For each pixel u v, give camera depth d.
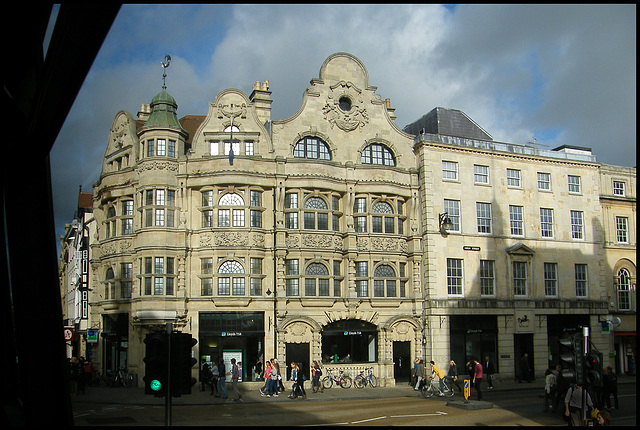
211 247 39.66
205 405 30.94
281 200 40.88
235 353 39.56
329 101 43.47
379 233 43.00
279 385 36.81
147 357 14.98
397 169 44.16
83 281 51.56
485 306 44.38
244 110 41.47
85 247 52.50
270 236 40.56
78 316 55.91
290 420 24.44
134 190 41.53
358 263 42.66
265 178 40.72
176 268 39.62
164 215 39.97
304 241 41.09
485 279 45.34
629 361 50.91
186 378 15.07
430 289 43.03
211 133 41.03
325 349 41.34
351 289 41.81
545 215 48.41
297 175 41.22
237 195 40.59
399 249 43.72
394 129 45.06
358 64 44.72
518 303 45.66
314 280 41.31
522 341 46.22
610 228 51.72
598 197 50.53
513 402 31.55
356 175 43.06
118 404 31.42
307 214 41.69
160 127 40.38
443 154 45.22
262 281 40.25
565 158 49.50
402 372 42.69
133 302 39.81
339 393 36.88
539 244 47.53
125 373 40.06
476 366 32.53
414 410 27.84
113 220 42.75
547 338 46.56
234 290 39.53
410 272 43.97
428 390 35.88
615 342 50.78
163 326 38.94
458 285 44.22
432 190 44.34
